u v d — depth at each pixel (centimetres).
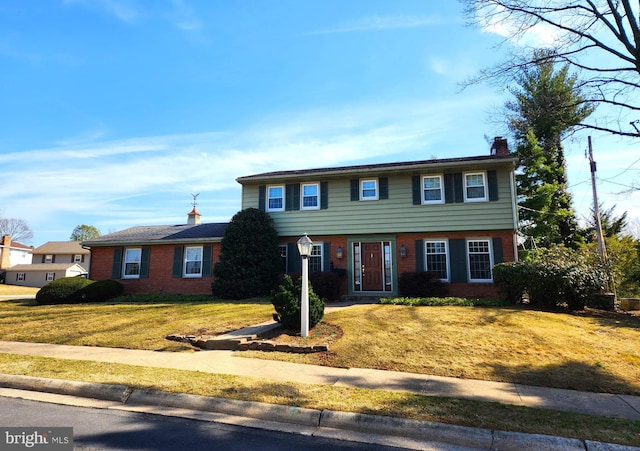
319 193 1717
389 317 988
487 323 897
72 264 4500
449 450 384
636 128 1022
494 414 446
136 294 1864
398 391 538
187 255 1881
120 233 2170
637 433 395
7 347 867
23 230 6506
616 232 2512
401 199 1617
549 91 1214
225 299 1545
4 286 3838
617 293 1697
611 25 978
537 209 2172
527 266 1158
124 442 393
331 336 848
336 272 1561
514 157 1493
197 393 521
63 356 767
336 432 428
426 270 1548
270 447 386
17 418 462
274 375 620
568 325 900
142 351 809
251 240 1602
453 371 640
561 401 514
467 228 1526
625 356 704
